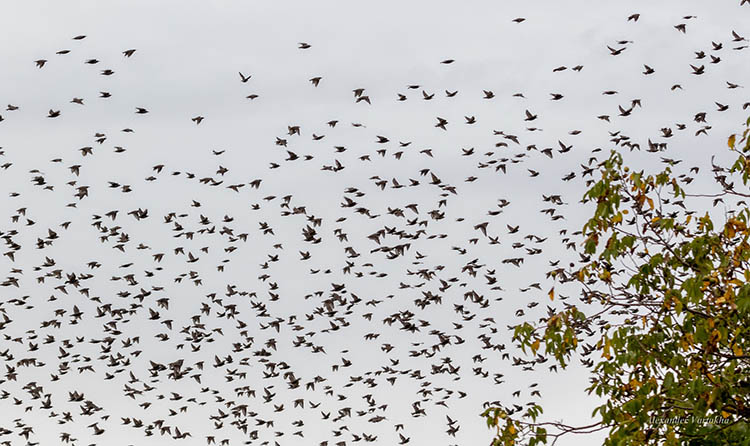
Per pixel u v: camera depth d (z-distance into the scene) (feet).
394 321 150.41
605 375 51.88
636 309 51.55
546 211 127.34
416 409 156.25
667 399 47.98
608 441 49.39
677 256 50.24
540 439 51.62
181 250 158.40
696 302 46.39
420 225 142.31
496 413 52.80
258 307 166.81
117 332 168.25
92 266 164.25
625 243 49.85
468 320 146.92
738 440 45.83
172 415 165.89
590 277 52.65
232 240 158.20
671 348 49.39
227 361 167.12
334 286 155.53
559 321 49.96
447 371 148.05
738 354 48.21
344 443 157.58
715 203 54.24
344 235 148.36
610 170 51.03
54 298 164.14
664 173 51.01
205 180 144.25
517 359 111.34
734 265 49.14
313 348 164.14
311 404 161.89
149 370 166.81
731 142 51.03
